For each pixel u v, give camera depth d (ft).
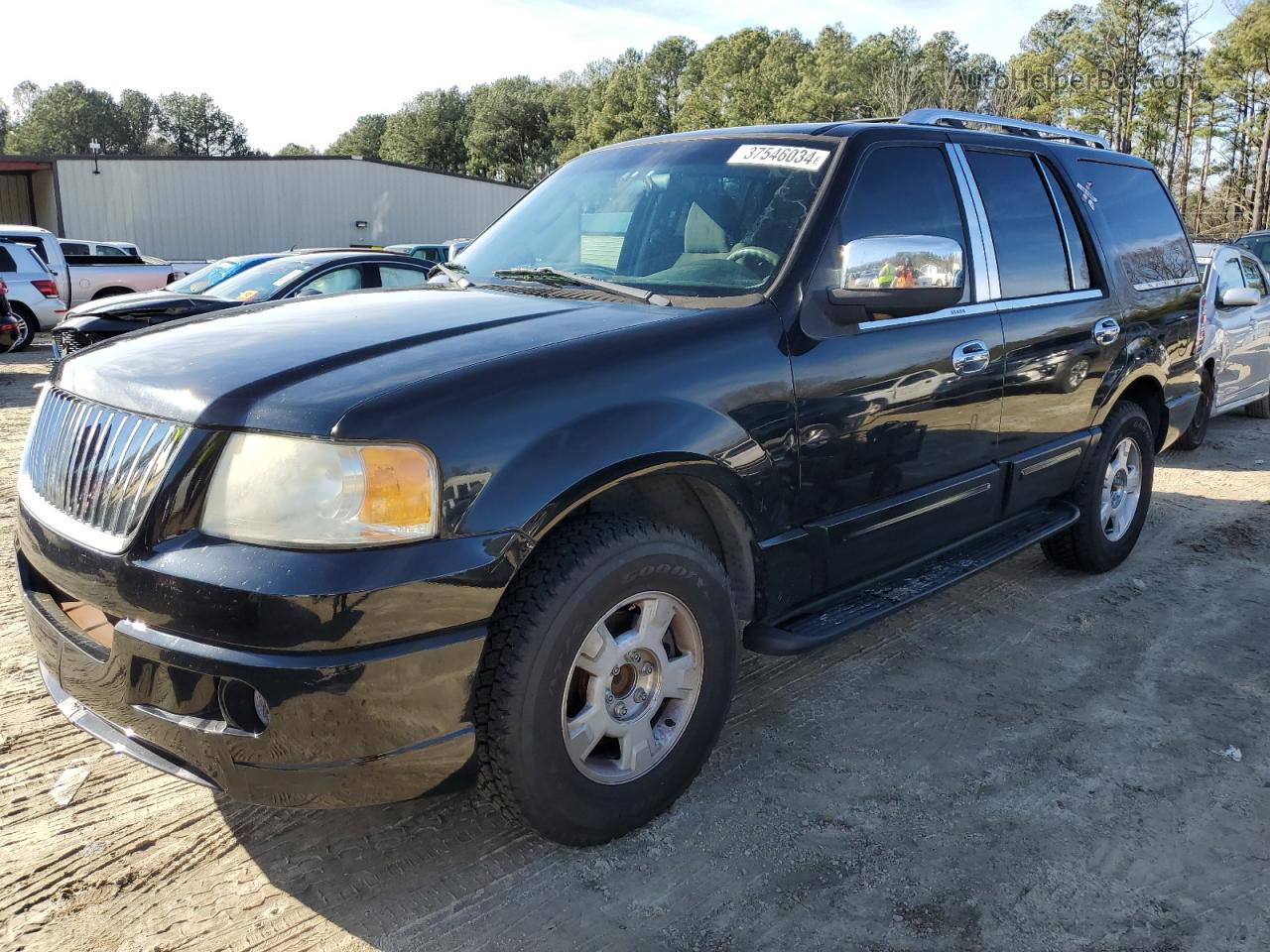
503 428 7.28
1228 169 173.68
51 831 8.72
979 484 11.88
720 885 8.10
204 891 7.98
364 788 7.06
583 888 8.05
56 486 8.00
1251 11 138.41
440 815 9.04
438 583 6.86
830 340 9.65
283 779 6.86
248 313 9.66
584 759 8.09
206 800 9.26
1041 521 13.80
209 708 6.84
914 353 10.48
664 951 7.35
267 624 6.53
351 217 122.42
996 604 14.55
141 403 7.41
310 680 6.59
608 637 8.03
